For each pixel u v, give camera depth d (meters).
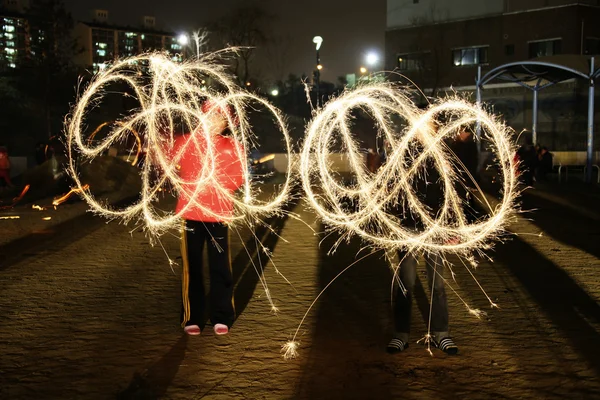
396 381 4.29
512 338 5.15
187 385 4.23
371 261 8.38
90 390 4.16
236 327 5.52
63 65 39.66
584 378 4.30
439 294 4.86
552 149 38.75
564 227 11.50
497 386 4.18
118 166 18.97
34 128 39.19
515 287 6.86
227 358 4.75
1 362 4.66
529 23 41.50
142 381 4.10
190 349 4.95
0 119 38.78
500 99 41.75
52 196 17.69
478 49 44.16
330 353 4.85
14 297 6.55
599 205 14.80
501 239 9.98
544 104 39.50
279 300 6.43
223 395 4.07
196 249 5.36
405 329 4.88
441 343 4.84
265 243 9.97
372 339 5.18
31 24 37.78
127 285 7.11
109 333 5.35
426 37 46.09
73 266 8.20
